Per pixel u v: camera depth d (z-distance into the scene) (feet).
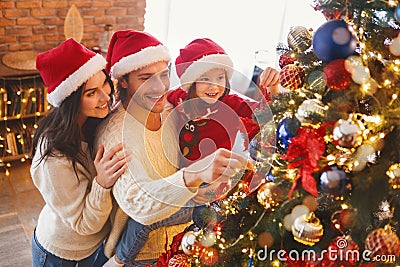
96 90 4.10
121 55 4.12
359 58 3.01
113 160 3.87
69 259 4.63
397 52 3.11
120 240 4.40
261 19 8.79
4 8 11.25
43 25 11.75
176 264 3.62
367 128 3.04
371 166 3.01
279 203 3.39
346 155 3.08
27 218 8.97
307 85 3.44
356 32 3.27
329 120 3.03
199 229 3.82
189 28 10.29
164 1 10.81
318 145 2.99
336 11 3.21
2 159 10.39
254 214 3.54
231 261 3.59
